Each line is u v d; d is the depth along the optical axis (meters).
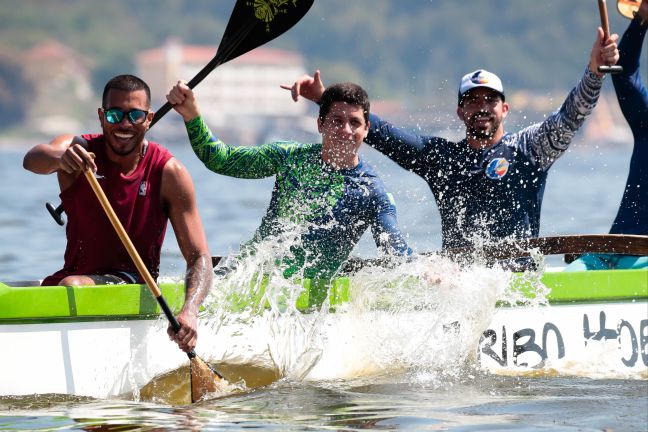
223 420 13.04
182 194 15.34
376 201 17.02
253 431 12.42
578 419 13.01
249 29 17.50
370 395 14.64
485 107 18.53
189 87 16.39
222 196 66.12
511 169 18.70
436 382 15.60
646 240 17.41
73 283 14.75
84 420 13.07
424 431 12.38
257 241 17.05
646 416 13.16
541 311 17.08
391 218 16.98
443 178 18.91
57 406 13.91
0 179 86.38
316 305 16.06
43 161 14.74
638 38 18.94
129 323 14.86
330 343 16.11
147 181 15.26
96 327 14.62
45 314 14.21
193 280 14.92
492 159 18.70
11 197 62.09
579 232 43.50
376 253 17.09
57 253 32.75
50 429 12.61
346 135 16.69
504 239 18.50
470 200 18.83
